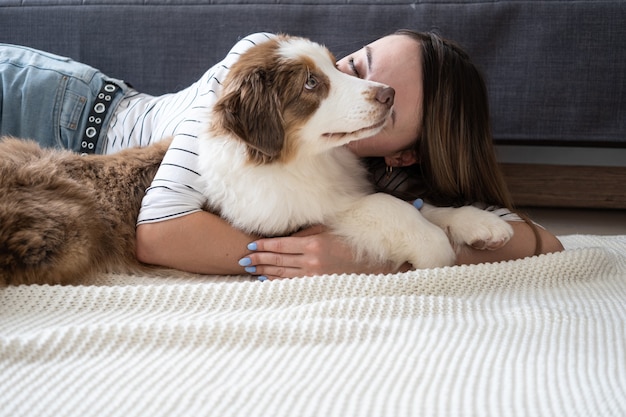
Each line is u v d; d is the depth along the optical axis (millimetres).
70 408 1290
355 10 3059
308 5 3086
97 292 1771
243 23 3123
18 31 3281
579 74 2990
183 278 2127
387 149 2342
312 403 1316
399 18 3037
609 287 2016
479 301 1828
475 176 2389
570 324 1672
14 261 1842
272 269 2066
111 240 2098
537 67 3006
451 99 2260
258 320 1629
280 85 1957
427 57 2242
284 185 2059
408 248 2029
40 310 1733
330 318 1660
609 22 2926
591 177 3467
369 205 2094
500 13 2980
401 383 1393
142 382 1390
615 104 2998
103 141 2646
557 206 3521
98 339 1540
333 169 2176
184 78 3211
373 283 1848
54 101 2637
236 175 2047
